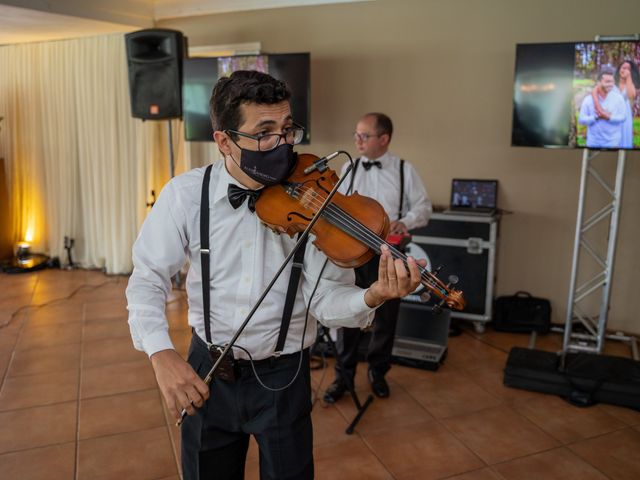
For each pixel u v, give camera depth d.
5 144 5.88
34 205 5.90
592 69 3.17
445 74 4.16
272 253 1.30
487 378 3.31
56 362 3.50
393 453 2.54
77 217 5.74
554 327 4.06
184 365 1.17
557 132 3.31
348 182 3.03
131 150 5.34
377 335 3.03
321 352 3.38
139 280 1.26
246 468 2.42
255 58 4.27
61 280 5.34
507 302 4.06
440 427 2.77
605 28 3.72
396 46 4.27
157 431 2.72
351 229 1.28
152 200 5.30
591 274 3.98
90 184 5.57
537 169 4.00
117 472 2.40
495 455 2.53
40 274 5.56
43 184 5.85
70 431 2.71
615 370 3.04
